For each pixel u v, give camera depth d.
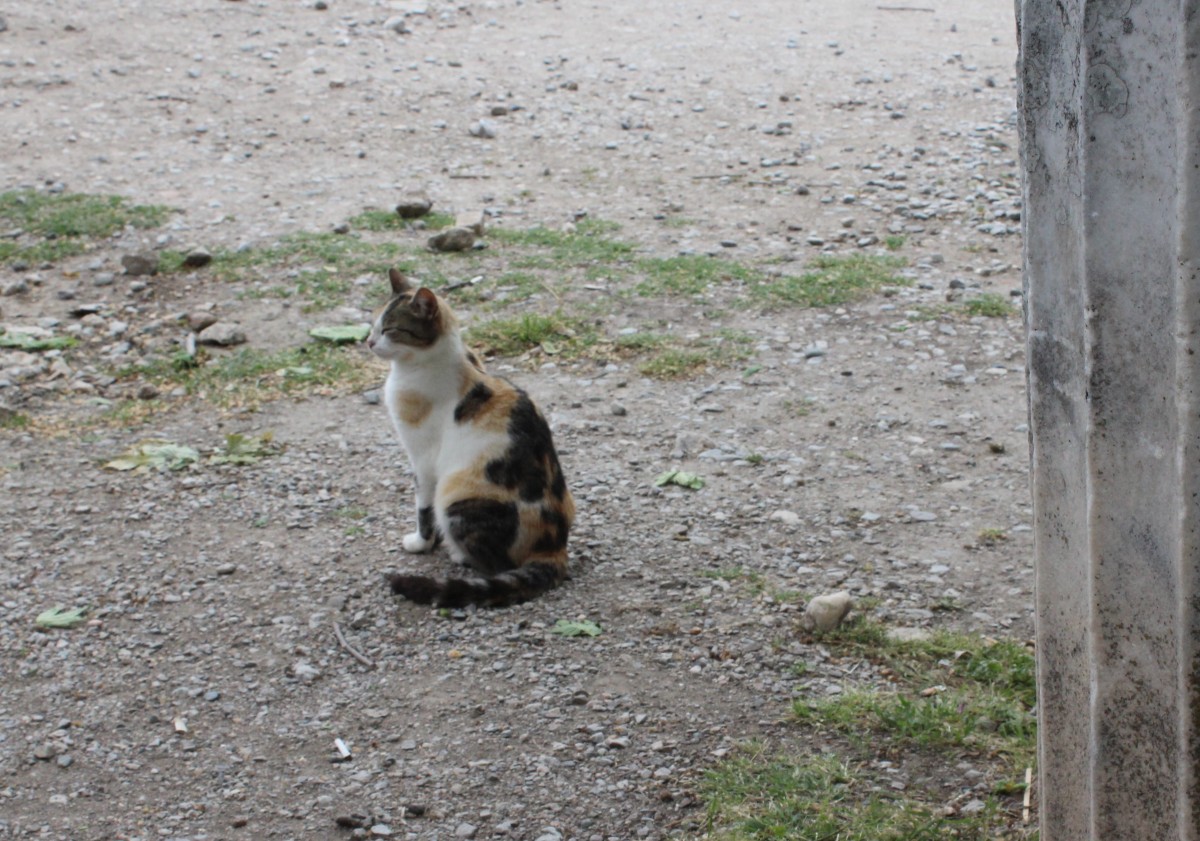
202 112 13.87
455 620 5.55
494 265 10.22
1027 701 4.83
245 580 5.99
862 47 16.70
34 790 4.49
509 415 5.85
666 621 5.50
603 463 7.20
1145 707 2.74
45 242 10.68
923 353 8.56
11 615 5.69
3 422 7.86
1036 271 2.80
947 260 10.30
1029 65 2.68
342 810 4.34
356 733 4.79
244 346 8.95
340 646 5.39
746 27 17.61
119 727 4.86
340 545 6.33
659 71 15.60
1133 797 2.84
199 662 5.31
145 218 11.09
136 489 6.98
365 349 8.82
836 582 5.85
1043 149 2.70
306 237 10.72
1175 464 2.50
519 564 5.88
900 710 4.69
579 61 15.93
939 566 5.97
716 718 4.78
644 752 4.59
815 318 9.19
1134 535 2.64
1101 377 2.58
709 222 11.25
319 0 17.58
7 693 5.10
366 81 14.94
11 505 6.80
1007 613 5.54
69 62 15.05
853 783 4.34
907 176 12.27
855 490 6.81
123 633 5.55
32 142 12.90
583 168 12.65
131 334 9.16
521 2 18.47
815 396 8.00
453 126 13.72
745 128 13.73
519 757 4.59
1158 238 2.41
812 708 4.79
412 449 6.05
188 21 16.70
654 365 8.44
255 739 4.77
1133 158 2.41
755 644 5.29
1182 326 2.38
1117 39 2.37
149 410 8.08
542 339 8.86
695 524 6.46
